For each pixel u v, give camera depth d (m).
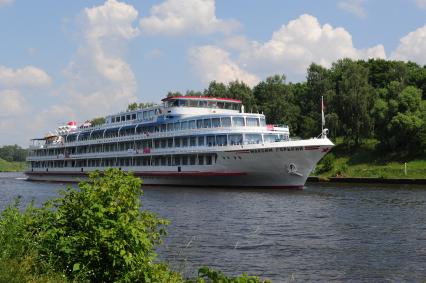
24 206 40.22
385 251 22.58
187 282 12.20
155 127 72.12
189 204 41.94
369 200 45.66
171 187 65.94
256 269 19.36
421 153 88.44
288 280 17.94
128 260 11.20
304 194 51.56
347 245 23.94
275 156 56.25
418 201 44.69
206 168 62.59
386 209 38.41
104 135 83.19
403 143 92.62
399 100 95.81
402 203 43.03
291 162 55.94
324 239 25.52
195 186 65.69
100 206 11.73
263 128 61.94
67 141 94.31
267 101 123.38
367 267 19.67
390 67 130.38
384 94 105.12
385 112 95.06
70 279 11.31
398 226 29.77
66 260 11.67
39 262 11.60
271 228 28.97
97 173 13.06
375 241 24.97
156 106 73.81
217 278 11.09
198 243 24.30
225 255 21.72
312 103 119.56
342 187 65.56
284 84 123.88
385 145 94.94
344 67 113.12
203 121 64.00
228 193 52.94
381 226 29.80
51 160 95.50
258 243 24.38
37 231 12.41
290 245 23.95
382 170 83.88
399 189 61.16
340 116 107.69
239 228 28.97
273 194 51.41
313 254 22.00
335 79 123.56
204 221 31.81
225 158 60.25
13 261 11.13
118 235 11.66
